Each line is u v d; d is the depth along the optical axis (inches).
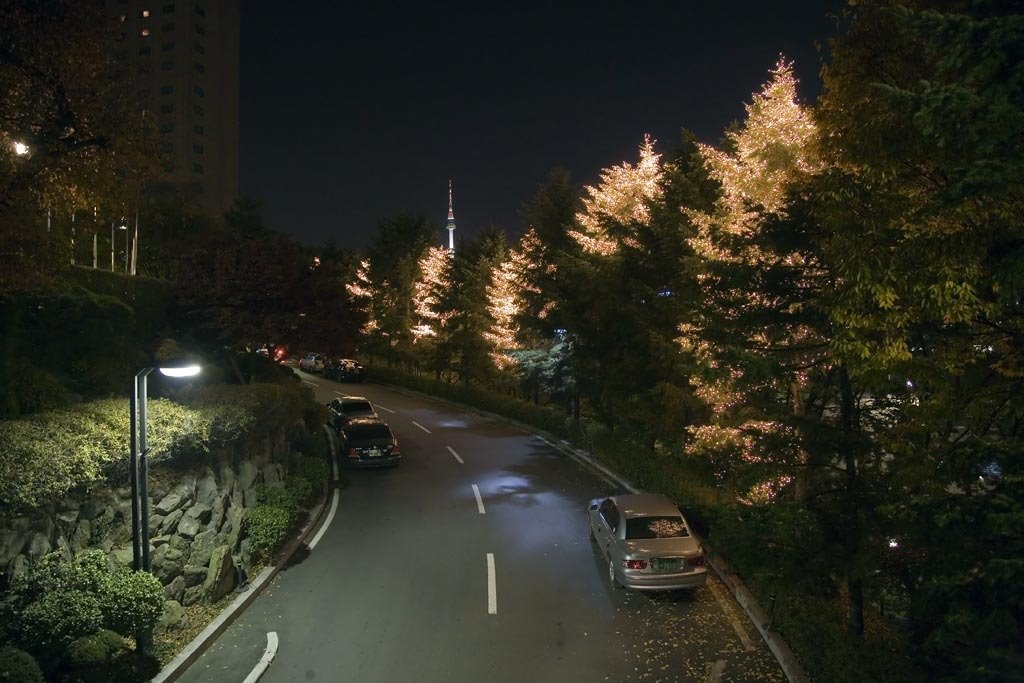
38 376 544.1
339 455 1065.5
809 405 454.9
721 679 405.4
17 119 442.0
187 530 509.0
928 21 220.8
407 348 1993.1
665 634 463.8
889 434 351.3
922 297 255.1
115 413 486.0
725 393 521.7
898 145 274.2
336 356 1102.4
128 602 392.8
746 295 434.0
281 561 601.9
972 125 215.3
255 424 669.9
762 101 575.8
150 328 922.1
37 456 383.6
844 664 362.6
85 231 524.7
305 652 441.1
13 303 625.0
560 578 565.9
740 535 382.6
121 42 503.2
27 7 428.8
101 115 470.9
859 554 360.2
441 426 1332.4
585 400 1186.0
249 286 985.5
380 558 618.8
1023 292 248.4
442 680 405.7
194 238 1504.7
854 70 342.3
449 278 1678.2
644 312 853.2
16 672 321.4
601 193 1058.7
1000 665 256.2
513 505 789.2
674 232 807.1
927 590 273.7
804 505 382.0
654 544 518.0
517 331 1348.4
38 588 379.2
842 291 295.3
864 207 291.6
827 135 360.5
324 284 1070.4
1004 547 255.4
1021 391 277.1
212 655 435.8
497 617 491.8
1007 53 213.0
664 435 820.0
